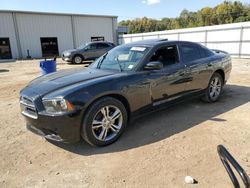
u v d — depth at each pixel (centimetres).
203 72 493
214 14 7325
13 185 272
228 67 574
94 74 392
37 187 268
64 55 1692
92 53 1702
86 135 332
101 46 1738
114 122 362
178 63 450
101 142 346
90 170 295
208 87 519
